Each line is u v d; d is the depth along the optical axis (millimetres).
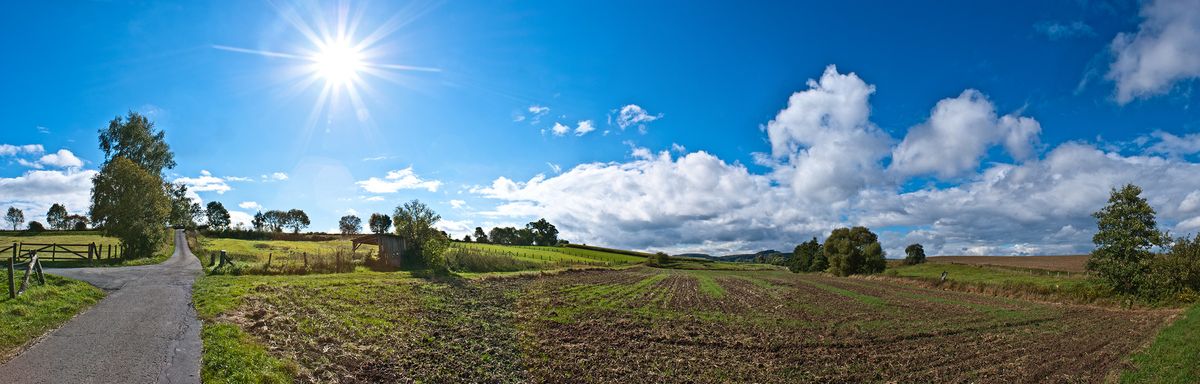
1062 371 19656
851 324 29234
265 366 12938
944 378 18594
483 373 16547
